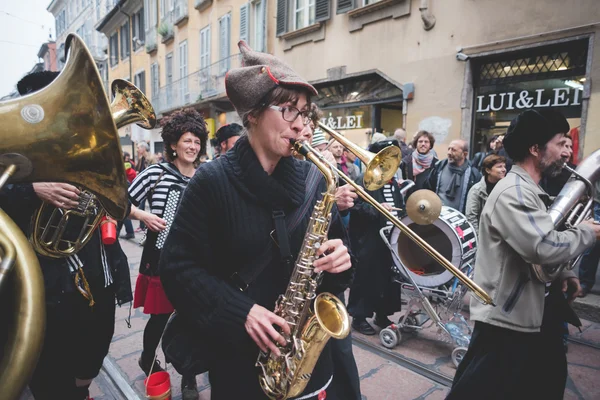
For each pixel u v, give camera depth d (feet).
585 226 5.19
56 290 5.48
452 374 8.71
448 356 9.58
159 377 6.36
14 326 2.31
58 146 3.89
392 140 10.19
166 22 53.93
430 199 8.86
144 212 7.21
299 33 29.86
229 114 43.91
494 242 5.41
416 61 22.43
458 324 9.70
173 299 3.91
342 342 4.96
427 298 10.25
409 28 22.63
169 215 7.54
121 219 4.72
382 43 24.22
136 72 66.49
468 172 13.65
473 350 5.74
